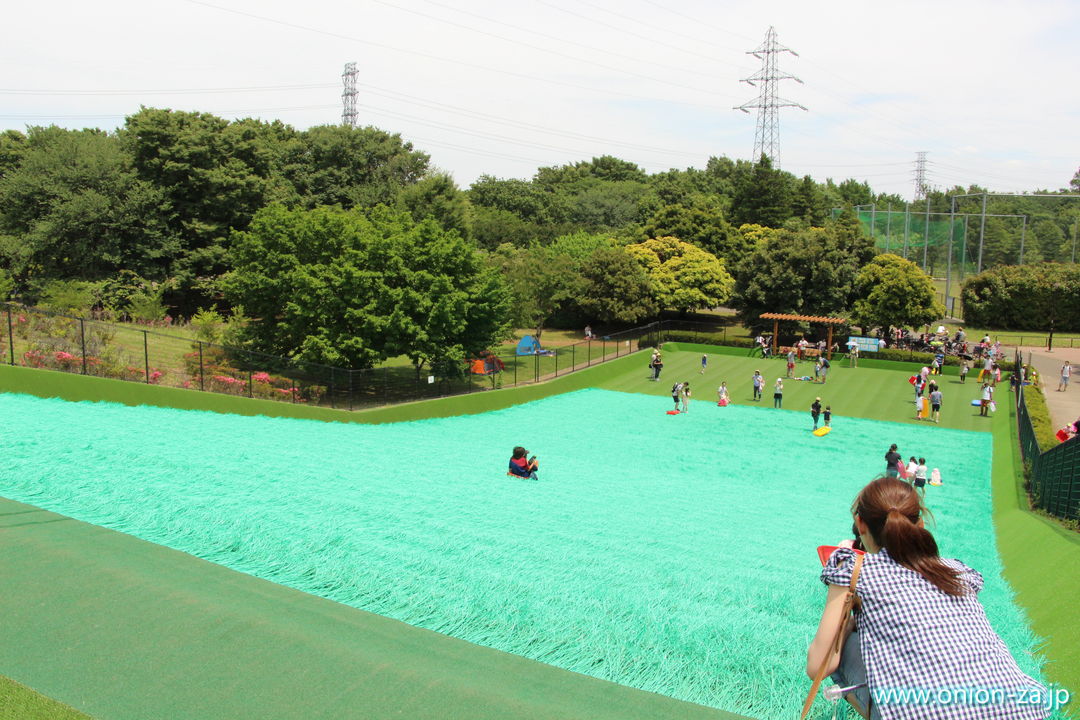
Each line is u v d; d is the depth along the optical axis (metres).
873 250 68.19
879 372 55.09
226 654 6.47
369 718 5.45
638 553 10.61
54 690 5.89
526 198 115.88
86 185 56.78
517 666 6.38
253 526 10.16
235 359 36.44
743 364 58.06
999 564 14.62
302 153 75.19
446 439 31.31
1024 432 32.03
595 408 43.81
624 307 68.88
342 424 31.55
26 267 54.91
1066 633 7.77
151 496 11.70
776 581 9.30
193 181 59.72
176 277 59.06
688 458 31.78
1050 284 77.06
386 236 41.91
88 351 31.27
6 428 18.31
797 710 5.57
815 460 32.78
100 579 8.17
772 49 108.44
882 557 3.20
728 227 88.44
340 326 38.84
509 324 46.53
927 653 2.95
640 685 6.06
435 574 8.59
